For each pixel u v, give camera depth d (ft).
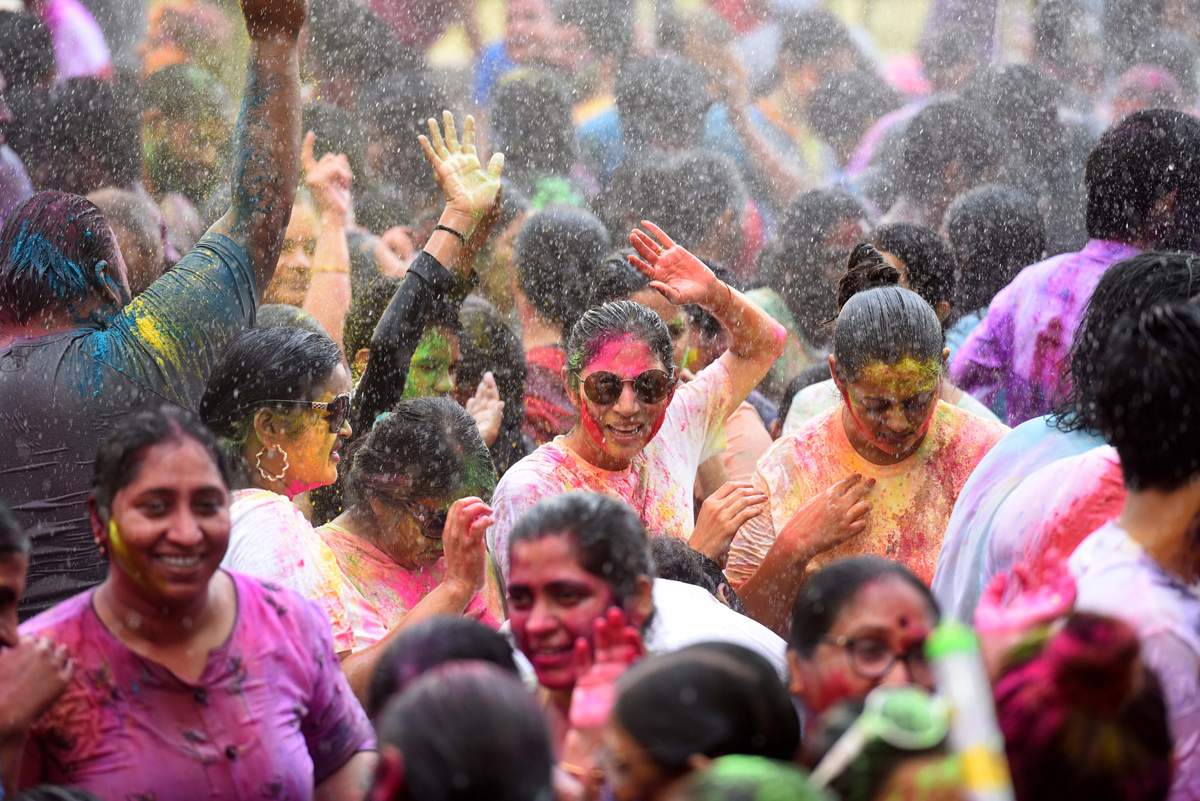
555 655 21.58
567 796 17.85
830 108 77.25
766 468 33.86
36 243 29.66
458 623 20.97
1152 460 20.39
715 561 30.76
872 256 36.76
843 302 36.42
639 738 16.60
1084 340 25.84
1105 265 38.63
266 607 22.31
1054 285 39.19
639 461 32.76
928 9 83.56
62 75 59.11
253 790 20.97
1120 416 20.59
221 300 31.07
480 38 79.05
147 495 20.49
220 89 60.29
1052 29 78.48
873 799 14.90
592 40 77.10
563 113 65.62
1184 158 37.37
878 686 20.42
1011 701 16.99
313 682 22.39
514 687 16.16
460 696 15.79
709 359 44.52
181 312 30.42
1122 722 16.63
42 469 28.60
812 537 30.99
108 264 30.37
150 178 58.44
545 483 30.91
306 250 50.06
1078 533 23.31
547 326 48.19
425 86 65.16
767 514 33.32
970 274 49.85
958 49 81.00
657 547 28.43
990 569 24.82
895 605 20.63
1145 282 24.64
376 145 64.28
